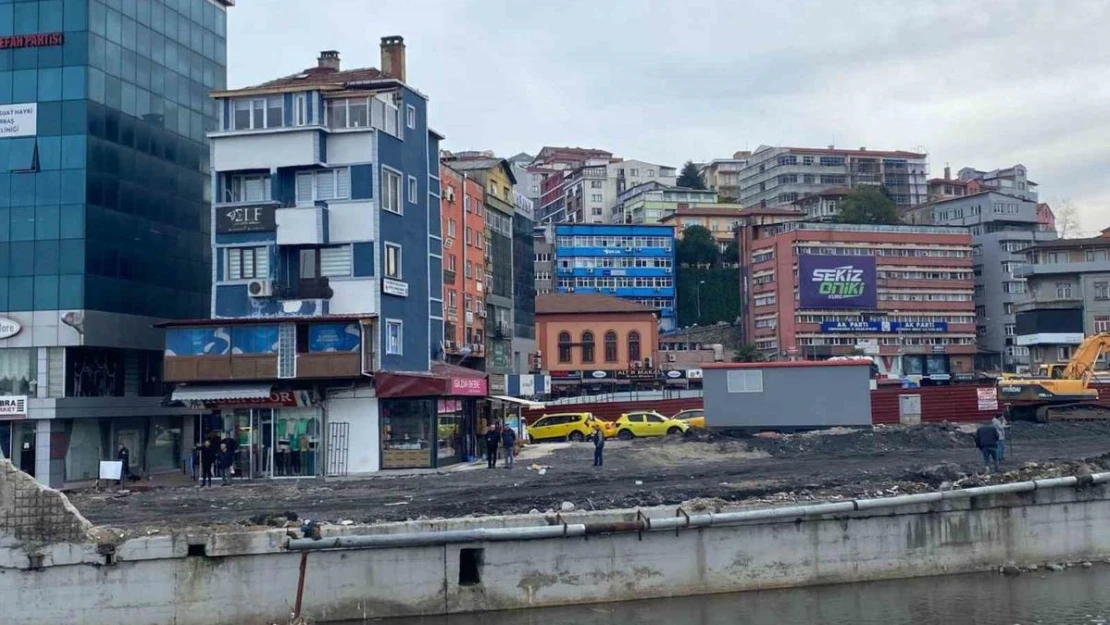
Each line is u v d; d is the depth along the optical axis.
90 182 52.66
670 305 140.62
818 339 124.06
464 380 48.44
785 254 127.12
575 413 66.38
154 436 59.62
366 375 46.12
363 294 48.25
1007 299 133.88
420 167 53.84
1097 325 106.56
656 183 168.00
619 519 27.77
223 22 66.88
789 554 29.50
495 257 81.12
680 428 62.16
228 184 50.03
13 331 51.88
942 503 31.08
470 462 49.59
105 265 53.53
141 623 25.03
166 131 59.72
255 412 46.97
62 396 51.53
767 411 55.88
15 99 52.97
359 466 46.03
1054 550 32.44
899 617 26.69
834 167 178.00
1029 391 63.00
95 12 53.50
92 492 42.25
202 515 30.55
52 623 24.83
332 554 25.95
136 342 55.94
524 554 27.17
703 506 29.28
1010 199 143.25
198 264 62.53
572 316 106.38
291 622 25.36
